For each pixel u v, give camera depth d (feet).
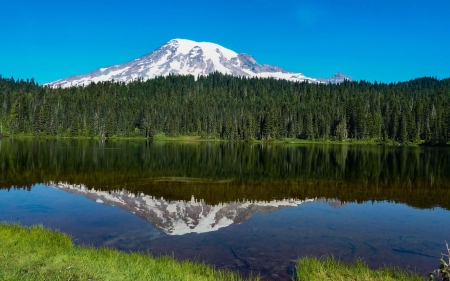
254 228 55.31
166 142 447.83
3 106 493.77
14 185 93.25
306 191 90.99
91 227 54.49
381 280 34.12
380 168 148.77
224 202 75.66
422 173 131.03
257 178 114.32
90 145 308.19
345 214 65.92
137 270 32.30
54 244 39.88
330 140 497.05
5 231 43.73
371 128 485.15
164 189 90.38
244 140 505.25
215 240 48.57
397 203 77.10
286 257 42.16
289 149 319.06
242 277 35.88
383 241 49.19
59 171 121.39
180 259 40.91
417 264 40.73
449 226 58.03
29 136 452.35
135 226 55.36
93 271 30.60
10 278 27.45
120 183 99.14
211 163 164.35
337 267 37.78
